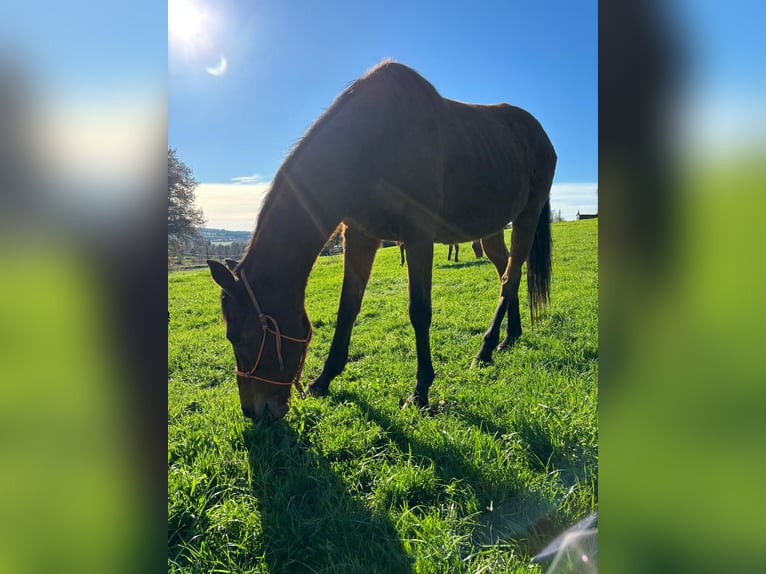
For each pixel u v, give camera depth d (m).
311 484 2.17
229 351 5.06
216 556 1.75
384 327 5.39
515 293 4.39
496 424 2.67
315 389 3.28
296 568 1.71
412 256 3.22
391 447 2.46
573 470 2.20
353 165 2.83
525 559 1.69
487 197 3.80
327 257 17.06
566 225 19.41
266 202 2.54
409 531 1.84
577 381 3.23
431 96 3.43
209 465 2.27
